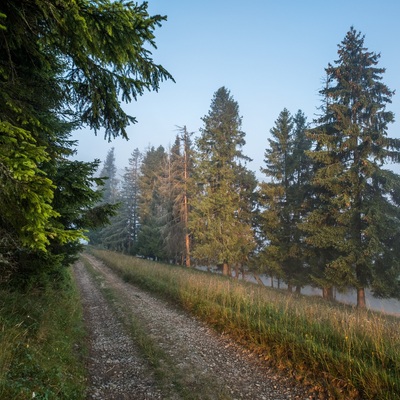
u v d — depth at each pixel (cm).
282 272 2281
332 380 517
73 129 713
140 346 709
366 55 1892
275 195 2433
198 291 1215
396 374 470
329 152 1842
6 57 400
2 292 582
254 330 757
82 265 2747
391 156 1700
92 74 418
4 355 371
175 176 2995
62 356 518
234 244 2489
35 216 265
